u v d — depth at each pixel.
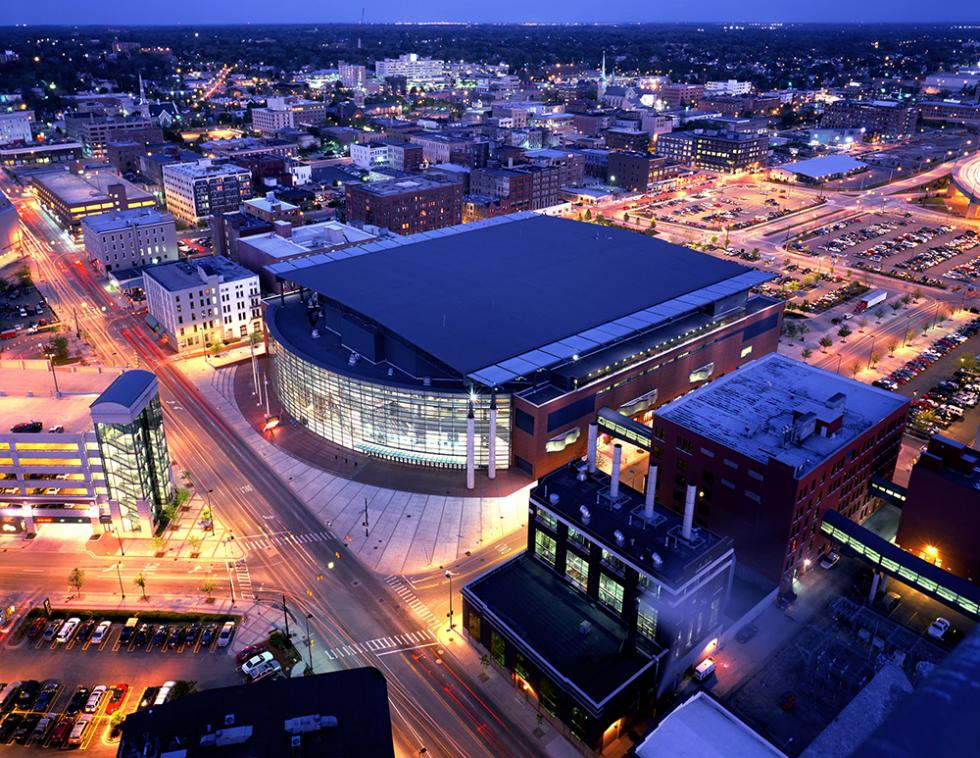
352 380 169.88
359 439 176.38
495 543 147.25
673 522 117.88
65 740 104.94
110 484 143.62
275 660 117.44
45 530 150.12
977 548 128.75
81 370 172.00
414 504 158.75
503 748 105.81
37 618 127.12
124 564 140.88
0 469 144.12
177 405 198.00
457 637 125.06
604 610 118.88
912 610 128.12
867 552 127.88
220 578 137.50
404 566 141.00
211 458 174.38
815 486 128.12
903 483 164.50
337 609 130.50
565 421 166.75
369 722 78.00
